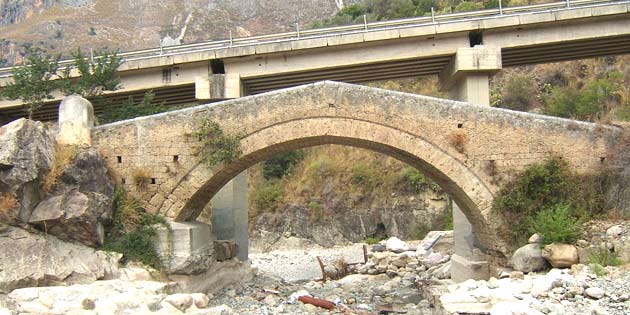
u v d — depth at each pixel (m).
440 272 24.33
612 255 16.66
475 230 20.70
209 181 19.20
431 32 28.80
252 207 48.59
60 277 15.67
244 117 19.03
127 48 128.38
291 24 132.88
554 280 14.87
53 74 31.02
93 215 17.16
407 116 18.80
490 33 29.11
